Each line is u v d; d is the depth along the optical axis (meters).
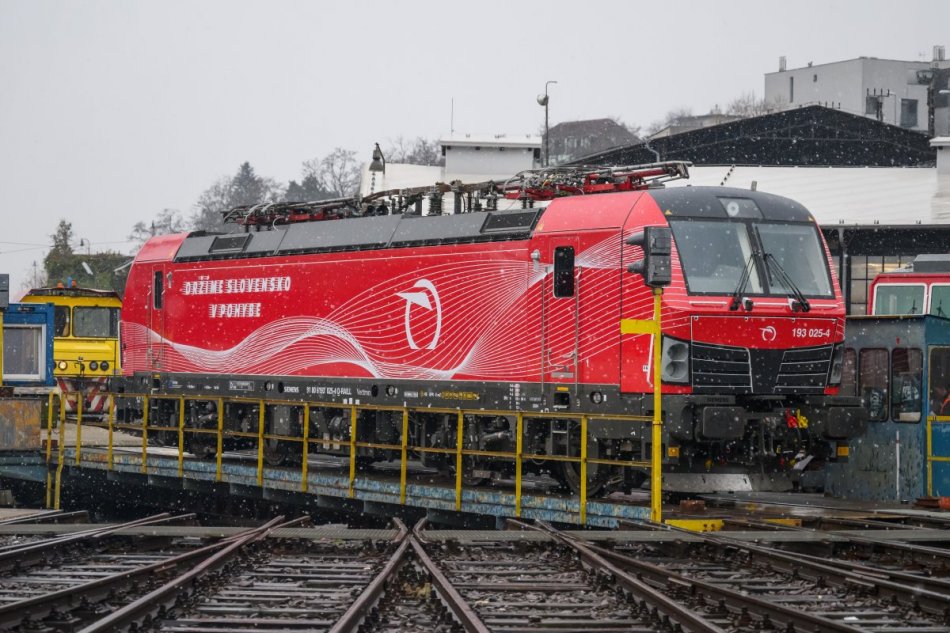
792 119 59.88
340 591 11.12
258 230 24.39
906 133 60.66
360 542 14.21
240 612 9.96
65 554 13.59
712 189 17.03
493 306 18.61
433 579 11.30
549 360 17.70
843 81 93.25
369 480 19.56
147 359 26.20
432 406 19.64
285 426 22.42
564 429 17.56
